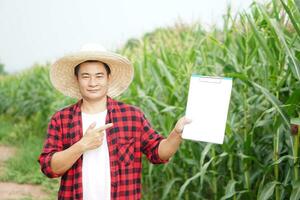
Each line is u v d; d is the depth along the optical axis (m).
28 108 12.27
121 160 2.36
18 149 9.31
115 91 2.80
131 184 2.38
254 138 3.58
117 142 2.37
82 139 2.21
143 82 5.38
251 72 3.63
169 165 4.31
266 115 3.41
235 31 3.93
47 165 2.31
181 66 4.66
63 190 2.40
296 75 2.71
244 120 3.57
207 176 3.95
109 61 2.43
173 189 4.55
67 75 2.64
